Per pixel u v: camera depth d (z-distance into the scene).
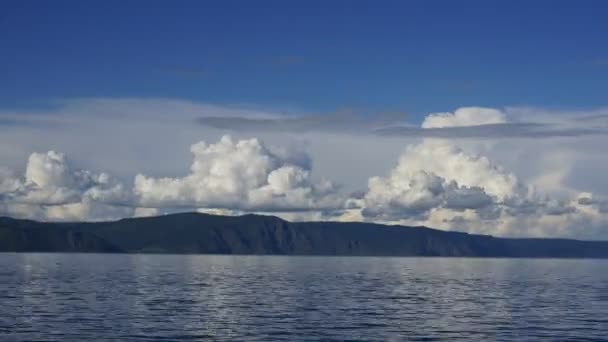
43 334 66.12
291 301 101.81
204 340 63.75
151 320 76.88
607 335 69.12
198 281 152.88
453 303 101.12
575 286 147.75
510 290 132.50
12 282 140.00
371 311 88.88
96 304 93.06
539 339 66.44
